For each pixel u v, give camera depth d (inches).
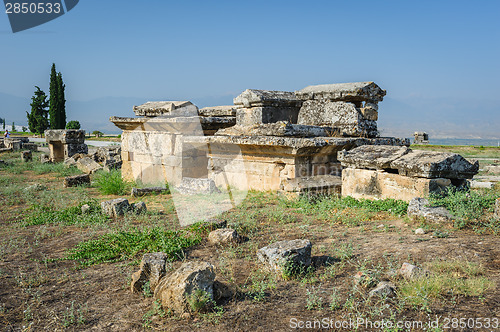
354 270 184.9
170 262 210.5
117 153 806.5
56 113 2100.1
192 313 151.4
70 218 335.9
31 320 154.0
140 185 470.0
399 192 317.4
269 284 173.3
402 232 244.2
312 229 271.0
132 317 153.9
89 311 160.7
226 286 166.7
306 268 189.8
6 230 303.3
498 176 604.7
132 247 242.4
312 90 503.5
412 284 156.3
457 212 246.7
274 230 272.5
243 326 140.1
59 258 231.1
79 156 795.4
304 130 413.1
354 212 311.1
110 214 343.0
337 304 149.9
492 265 177.6
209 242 246.1
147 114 522.0
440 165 288.2
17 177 636.1
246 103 515.8
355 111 449.7
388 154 342.0
